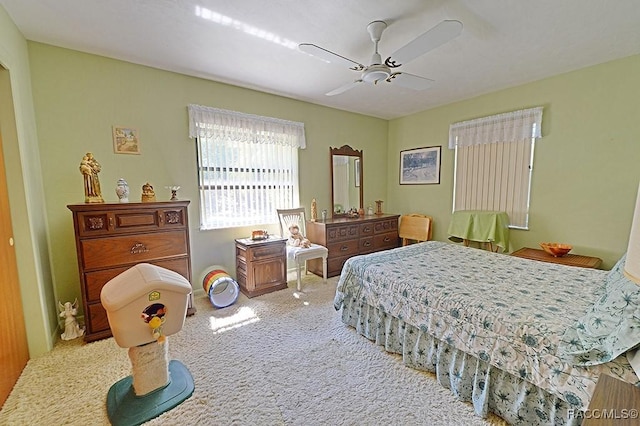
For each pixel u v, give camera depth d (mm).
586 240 2914
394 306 1966
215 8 1854
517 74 2965
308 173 3982
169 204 2445
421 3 1811
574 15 1923
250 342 2174
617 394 798
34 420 1448
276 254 3238
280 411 1502
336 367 1872
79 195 2438
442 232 4270
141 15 1921
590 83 2775
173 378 1703
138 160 2703
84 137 2439
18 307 1847
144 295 1461
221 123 3146
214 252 3230
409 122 4605
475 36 2197
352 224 3936
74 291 2457
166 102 2820
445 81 3156
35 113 2219
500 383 1436
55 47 2287
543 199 3182
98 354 2016
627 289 1148
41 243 2139
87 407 1531
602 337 1093
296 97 3695
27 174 1965
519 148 3328
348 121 4391
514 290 1724
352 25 2059
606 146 2729
